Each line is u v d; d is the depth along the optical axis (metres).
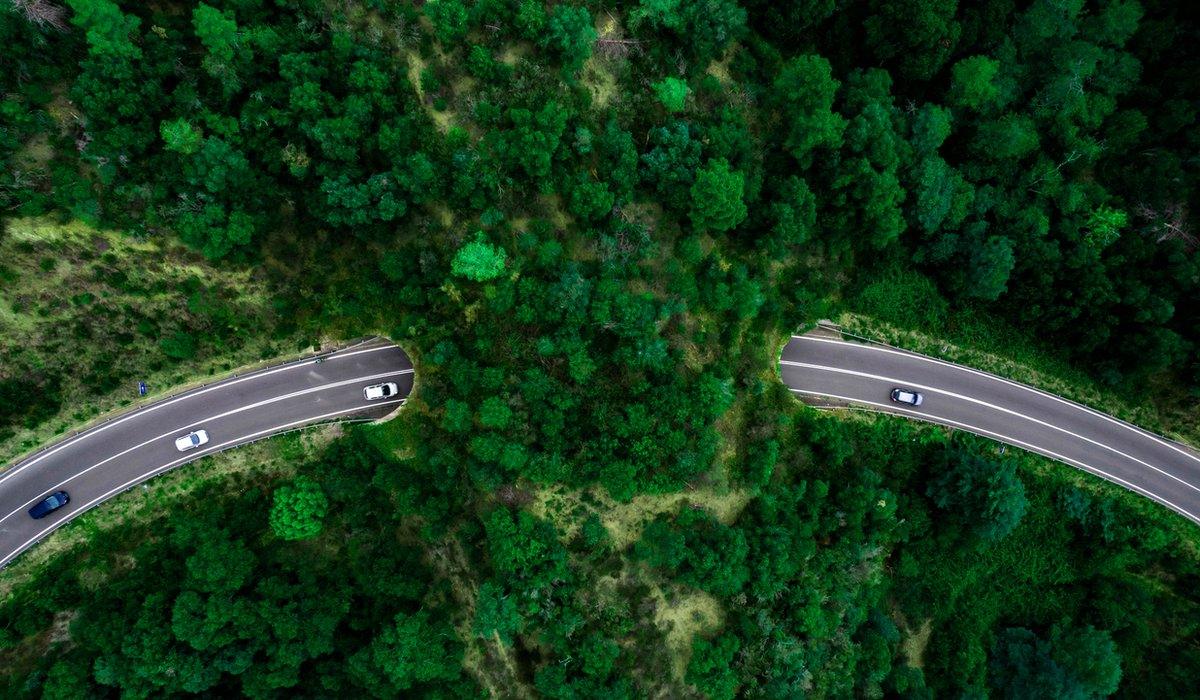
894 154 61.81
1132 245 65.69
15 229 47.88
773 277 66.81
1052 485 72.81
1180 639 71.56
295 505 56.28
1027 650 71.81
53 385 55.19
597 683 56.56
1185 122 66.12
